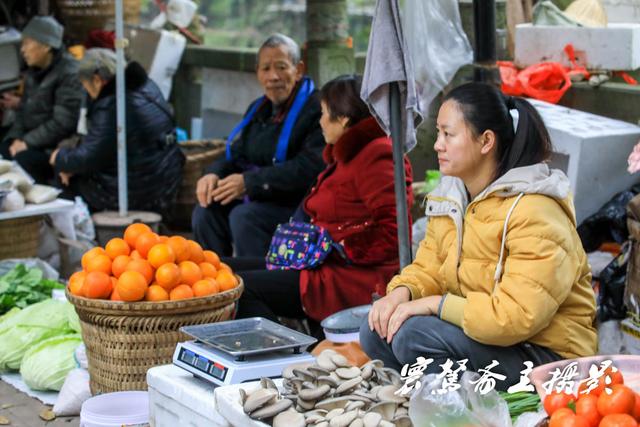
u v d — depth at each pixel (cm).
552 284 311
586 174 482
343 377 310
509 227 318
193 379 347
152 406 358
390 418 290
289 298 452
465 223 337
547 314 312
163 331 401
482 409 279
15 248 609
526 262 312
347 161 453
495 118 324
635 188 481
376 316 346
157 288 399
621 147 486
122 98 683
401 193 384
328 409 295
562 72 557
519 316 310
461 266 337
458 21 548
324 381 306
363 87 385
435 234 354
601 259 460
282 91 553
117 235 684
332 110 457
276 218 543
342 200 454
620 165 488
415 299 349
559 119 508
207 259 428
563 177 322
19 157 760
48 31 765
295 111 550
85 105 714
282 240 463
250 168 575
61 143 754
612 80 565
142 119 709
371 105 388
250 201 558
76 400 430
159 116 721
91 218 694
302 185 541
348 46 767
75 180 725
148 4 1041
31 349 468
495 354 325
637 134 487
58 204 617
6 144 799
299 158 542
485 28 509
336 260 454
